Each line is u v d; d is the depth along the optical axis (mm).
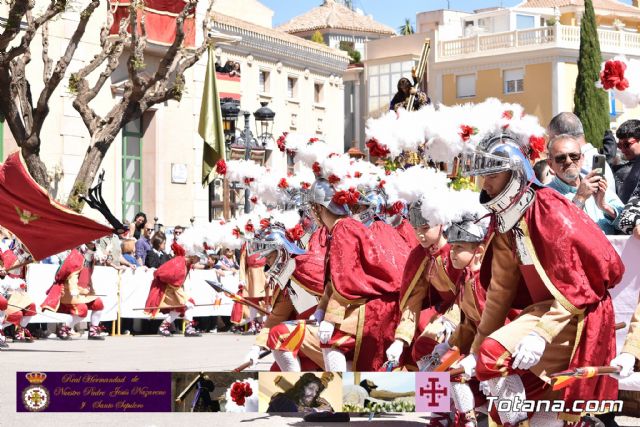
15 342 18922
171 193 31484
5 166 13727
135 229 24000
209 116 29328
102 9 28703
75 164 27734
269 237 9914
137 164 30875
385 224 9406
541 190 6352
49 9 22062
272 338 9438
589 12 46312
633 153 8938
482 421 8461
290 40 46688
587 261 6184
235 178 11000
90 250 19922
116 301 21672
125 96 23188
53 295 19422
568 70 54000
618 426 7719
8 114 22156
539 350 6141
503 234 6492
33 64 26656
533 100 54250
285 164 32344
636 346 6234
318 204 9344
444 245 8172
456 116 6520
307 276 9859
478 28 58875
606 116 46812
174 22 30438
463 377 7527
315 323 9492
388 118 6902
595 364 6223
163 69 23156
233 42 33906
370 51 61094
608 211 8164
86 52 28188
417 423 9086
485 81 55875
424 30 65188
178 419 9383
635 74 7410
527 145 6441
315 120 49219
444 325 8406
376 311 9000
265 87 45500
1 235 18547
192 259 21969
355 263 9070
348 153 10094
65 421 9328
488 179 6406
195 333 22031
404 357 9000
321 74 49781
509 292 6609
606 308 6258
